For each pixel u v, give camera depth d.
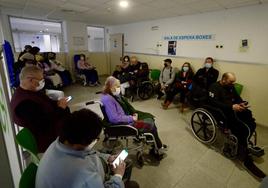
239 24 3.39
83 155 0.80
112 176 1.00
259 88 3.19
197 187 1.67
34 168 0.85
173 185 1.68
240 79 3.46
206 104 2.39
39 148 1.48
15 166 0.93
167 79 4.28
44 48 9.20
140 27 5.66
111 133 1.81
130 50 6.23
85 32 6.39
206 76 3.67
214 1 3.09
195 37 4.18
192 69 4.31
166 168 1.92
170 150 2.26
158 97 4.42
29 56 3.48
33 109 1.44
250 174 1.86
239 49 3.45
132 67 4.94
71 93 4.72
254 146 2.20
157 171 1.87
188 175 1.82
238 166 1.98
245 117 2.15
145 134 1.87
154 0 3.21
